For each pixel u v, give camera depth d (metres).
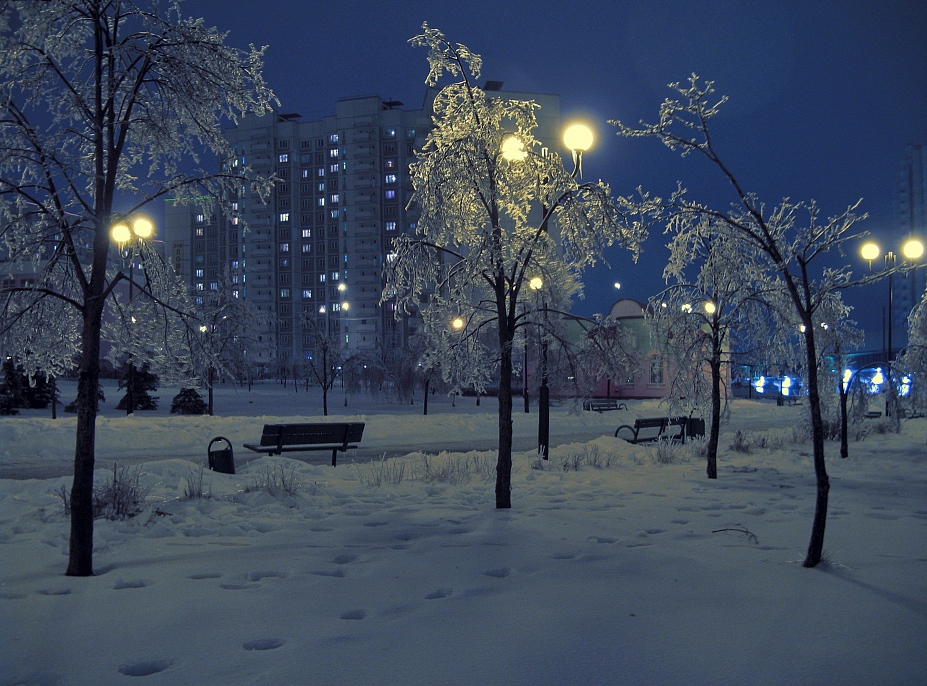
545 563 6.23
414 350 48.78
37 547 7.06
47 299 7.19
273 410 41.16
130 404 35.22
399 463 14.70
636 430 20.28
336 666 3.91
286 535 7.68
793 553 6.62
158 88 7.05
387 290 9.85
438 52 9.63
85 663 3.97
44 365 7.54
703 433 21.33
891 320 18.75
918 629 4.46
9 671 3.87
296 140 123.00
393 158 120.31
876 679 3.73
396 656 4.05
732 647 4.17
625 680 3.72
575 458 14.79
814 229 7.14
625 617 4.70
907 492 10.84
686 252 13.30
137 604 5.04
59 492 9.95
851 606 4.92
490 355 10.64
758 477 12.79
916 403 16.98
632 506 9.59
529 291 11.09
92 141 6.59
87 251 7.37
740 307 13.64
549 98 99.94
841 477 12.60
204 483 11.09
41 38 6.38
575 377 10.52
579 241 9.66
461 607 4.92
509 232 9.91
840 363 16.44
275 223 122.25
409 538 7.57
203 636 4.39
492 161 9.66
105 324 7.55
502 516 8.75
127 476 10.52
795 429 21.66
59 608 4.95
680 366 14.13
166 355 7.62
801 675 3.78
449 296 10.41
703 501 10.00
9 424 20.14
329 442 15.83
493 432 26.19
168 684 3.68
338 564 6.35
